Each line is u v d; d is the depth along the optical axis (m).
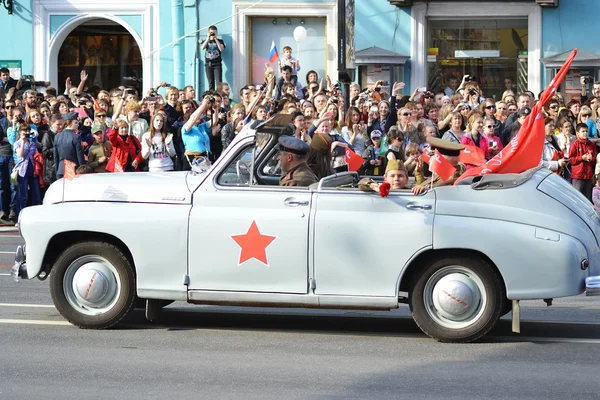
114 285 12.80
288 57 29.28
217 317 13.98
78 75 34.38
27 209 12.99
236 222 12.41
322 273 12.28
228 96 27.61
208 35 32.41
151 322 13.50
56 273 12.83
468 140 20.12
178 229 12.51
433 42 32.28
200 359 11.38
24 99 26.00
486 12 31.81
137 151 22.62
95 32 34.22
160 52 33.28
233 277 12.44
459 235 12.07
